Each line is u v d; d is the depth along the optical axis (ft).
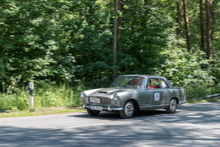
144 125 27.30
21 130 23.36
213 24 106.83
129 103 31.86
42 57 44.93
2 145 18.17
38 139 20.10
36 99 38.37
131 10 57.93
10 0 42.01
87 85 49.65
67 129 24.21
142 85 33.81
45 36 45.06
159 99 35.14
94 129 24.57
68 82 48.60
